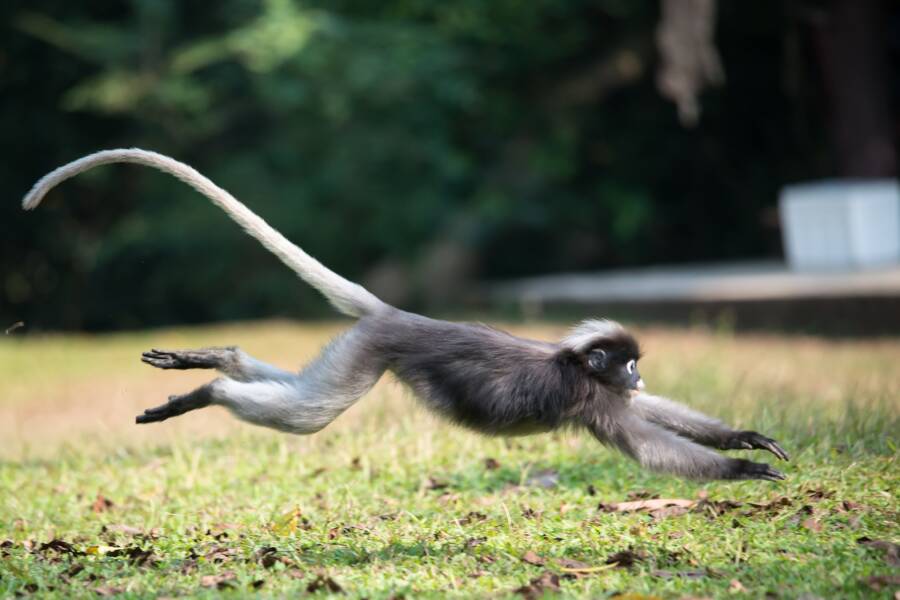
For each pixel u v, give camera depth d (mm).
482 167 70875
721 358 35562
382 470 21547
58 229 72438
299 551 16578
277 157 68062
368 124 66938
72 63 68125
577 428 16875
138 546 17156
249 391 16641
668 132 69500
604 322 17031
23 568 16109
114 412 31969
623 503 18531
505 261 69750
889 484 18562
